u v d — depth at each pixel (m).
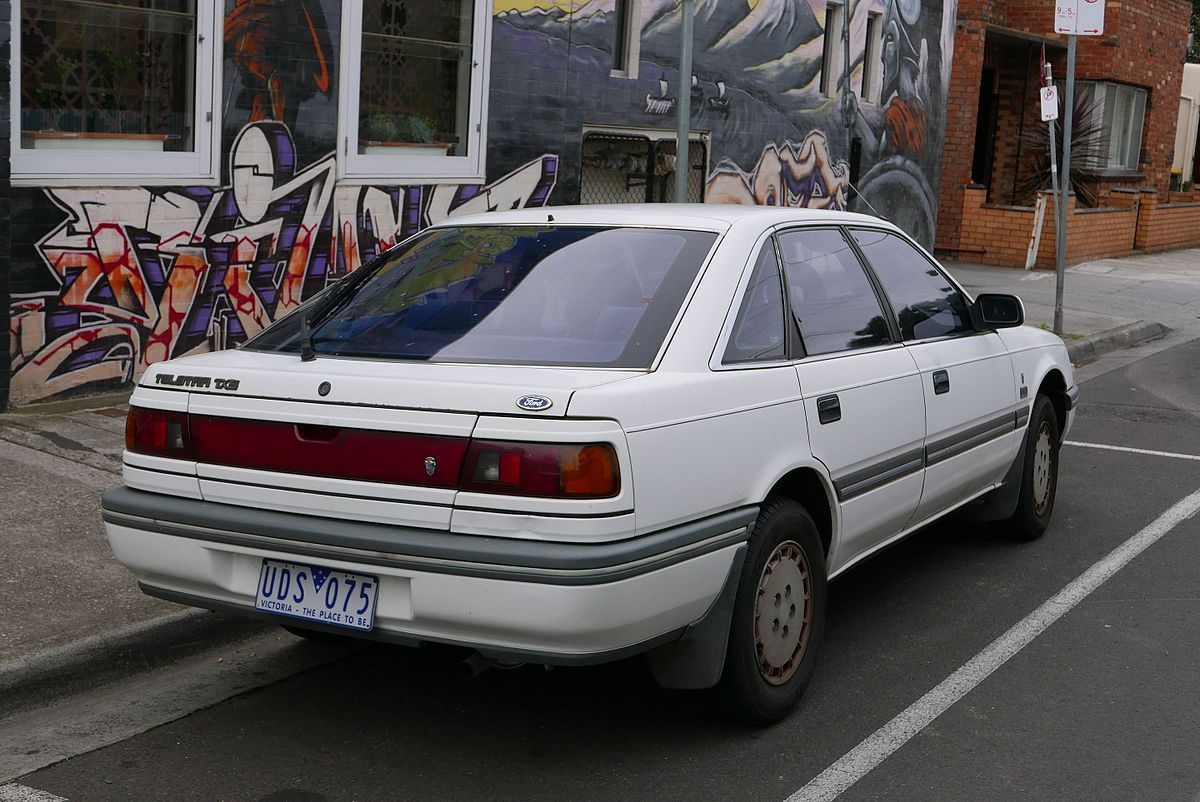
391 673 4.81
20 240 7.83
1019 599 5.75
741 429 4.01
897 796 3.88
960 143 20.33
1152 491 7.76
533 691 4.65
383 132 10.23
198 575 3.95
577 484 3.48
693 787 3.92
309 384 3.80
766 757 4.13
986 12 21.17
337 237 9.89
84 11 8.08
